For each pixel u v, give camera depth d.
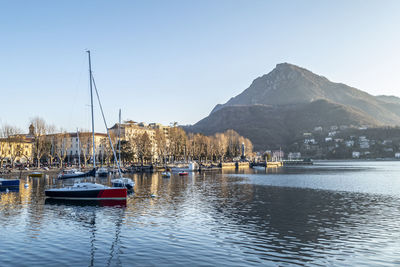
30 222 36.50
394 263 24.22
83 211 43.06
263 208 46.31
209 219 38.47
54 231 32.50
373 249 27.47
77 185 53.72
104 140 165.62
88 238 30.06
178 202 51.38
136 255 25.44
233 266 23.28
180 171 141.62
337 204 50.50
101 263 23.67
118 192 51.72
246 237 30.72
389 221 38.09
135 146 174.12
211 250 26.78
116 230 32.97
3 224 35.50
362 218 39.75
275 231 33.06
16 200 52.34
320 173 148.12
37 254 25.55
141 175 117.81
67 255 25.38
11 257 24.81
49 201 51.28
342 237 31.05
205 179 102.88
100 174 110.31
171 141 195.62
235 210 44.53
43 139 128.75
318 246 28.19
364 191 69.00
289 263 24.05
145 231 32.66
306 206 48.38
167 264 23.55
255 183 88.31
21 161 160.12
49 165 134.62
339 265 23.80
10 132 121.62
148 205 48.22
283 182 92.38
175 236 30.88
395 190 71.00
